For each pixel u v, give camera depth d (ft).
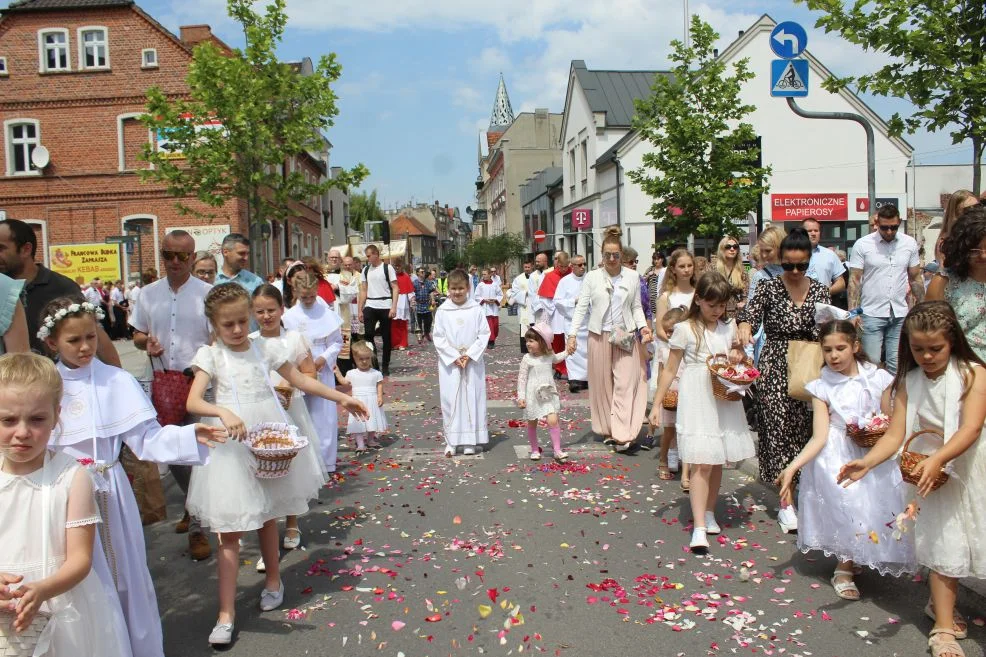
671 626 13.83
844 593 14.99
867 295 28.58
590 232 124.57
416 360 63.72
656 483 23.73
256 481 14.11
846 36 25.36
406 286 65.31
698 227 64.59
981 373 12.35
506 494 22.79
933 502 12.58
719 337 18.40
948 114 25.17
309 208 156.25
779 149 105.29
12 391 9.50
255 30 65.51
